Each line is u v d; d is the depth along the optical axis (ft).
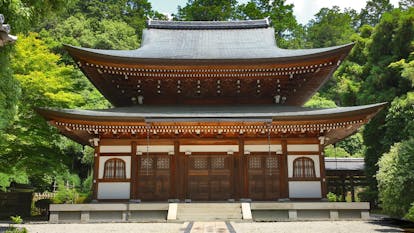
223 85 93.09
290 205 74.28
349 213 75.20
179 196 81.71
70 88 109.19
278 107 91.40
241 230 56.08
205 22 120.16
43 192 142.72
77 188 153.17
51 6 59.88
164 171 84.28
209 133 84.53
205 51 101.40
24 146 94.17
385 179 73.92
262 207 74.18
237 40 112.37
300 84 95.09
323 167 83.30
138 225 66.44
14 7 47.37
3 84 54.03
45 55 102.47
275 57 84.99
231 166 84.23
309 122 79.46
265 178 84.12
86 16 273.75
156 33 115.44
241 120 77.92
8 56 53.52
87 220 73.77
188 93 95.66
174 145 84.64
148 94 95.66
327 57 84.84
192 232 53.36
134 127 79.92
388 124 99.09
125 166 83.51
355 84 134.31
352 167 135.33
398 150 72.74
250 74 88.48
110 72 87.56
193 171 84.38
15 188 136.67
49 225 68.28
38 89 93.45
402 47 112.16
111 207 74.38
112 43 237.04
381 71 114.62
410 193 71.10
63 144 143.74
